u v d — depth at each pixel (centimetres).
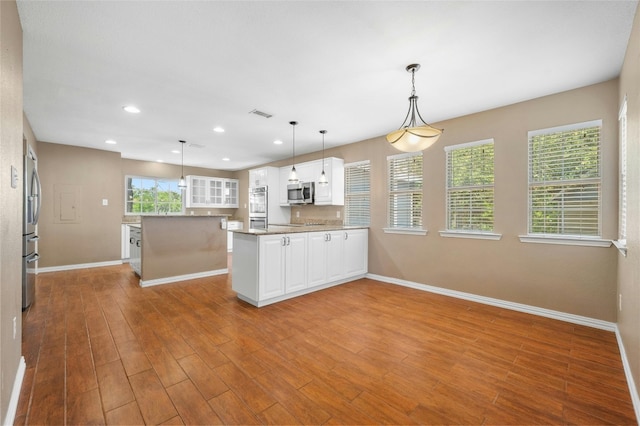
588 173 292
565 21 193
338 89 299
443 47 225
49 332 269
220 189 837
